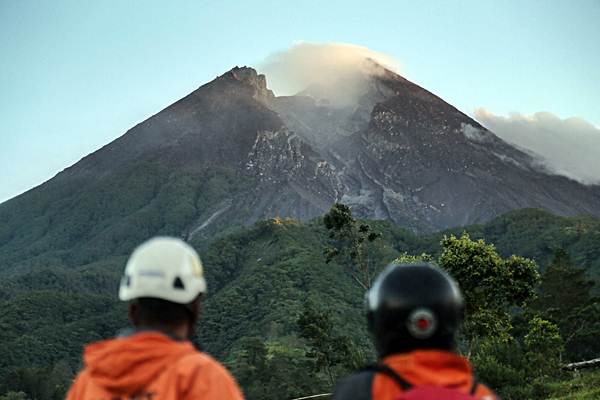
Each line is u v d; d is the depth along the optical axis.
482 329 41.22
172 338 4.19
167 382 3.97
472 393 3.65
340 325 150.88
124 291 4.36
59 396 137.38
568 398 40.34
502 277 40.28
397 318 3.77
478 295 40.44
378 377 3.72
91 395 4.02
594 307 85.75
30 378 137.88
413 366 3.68
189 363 4.04
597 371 56.81
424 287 3.79
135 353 4.02
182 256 4.40
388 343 3.81
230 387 4.11
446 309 3.77
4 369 163.88
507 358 58.75
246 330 180.62
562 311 90.62
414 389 3.59
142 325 4.25
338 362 66.56
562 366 57.53
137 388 3.95
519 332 71.31
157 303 4.24
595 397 38.22
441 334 3.76
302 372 108.38
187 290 4.31
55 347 183.00
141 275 4.28
